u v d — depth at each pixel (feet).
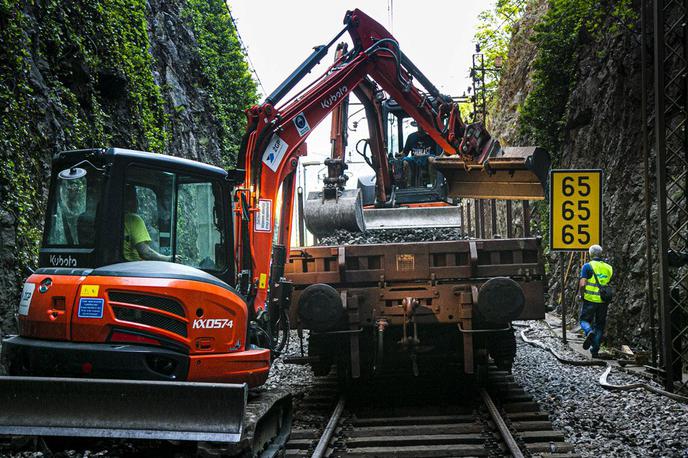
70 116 37.42
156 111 56.03
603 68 55.62
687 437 23.48
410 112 33.88
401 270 28.96
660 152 31.91
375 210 40.88
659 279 32.78
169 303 19.02
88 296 18.61
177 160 20.59
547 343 47.62
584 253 53.01
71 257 19.44
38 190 32.65
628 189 47.67
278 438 22.84
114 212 19.19
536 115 68.18
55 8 38.78
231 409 17.62
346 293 28.71
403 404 29.37
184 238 20.89
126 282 18.63
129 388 17.81
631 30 49.34
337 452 22.68
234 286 22.06
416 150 47.67
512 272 28.71
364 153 45.19
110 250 19.11
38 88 34.12
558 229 40.91
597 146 55.62
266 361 21.21
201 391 17.66
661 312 32.58
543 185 33.14
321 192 37.40
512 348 30.48
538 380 34.32
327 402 29.63
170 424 17.69
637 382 33.09
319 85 30.07
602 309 40.57
